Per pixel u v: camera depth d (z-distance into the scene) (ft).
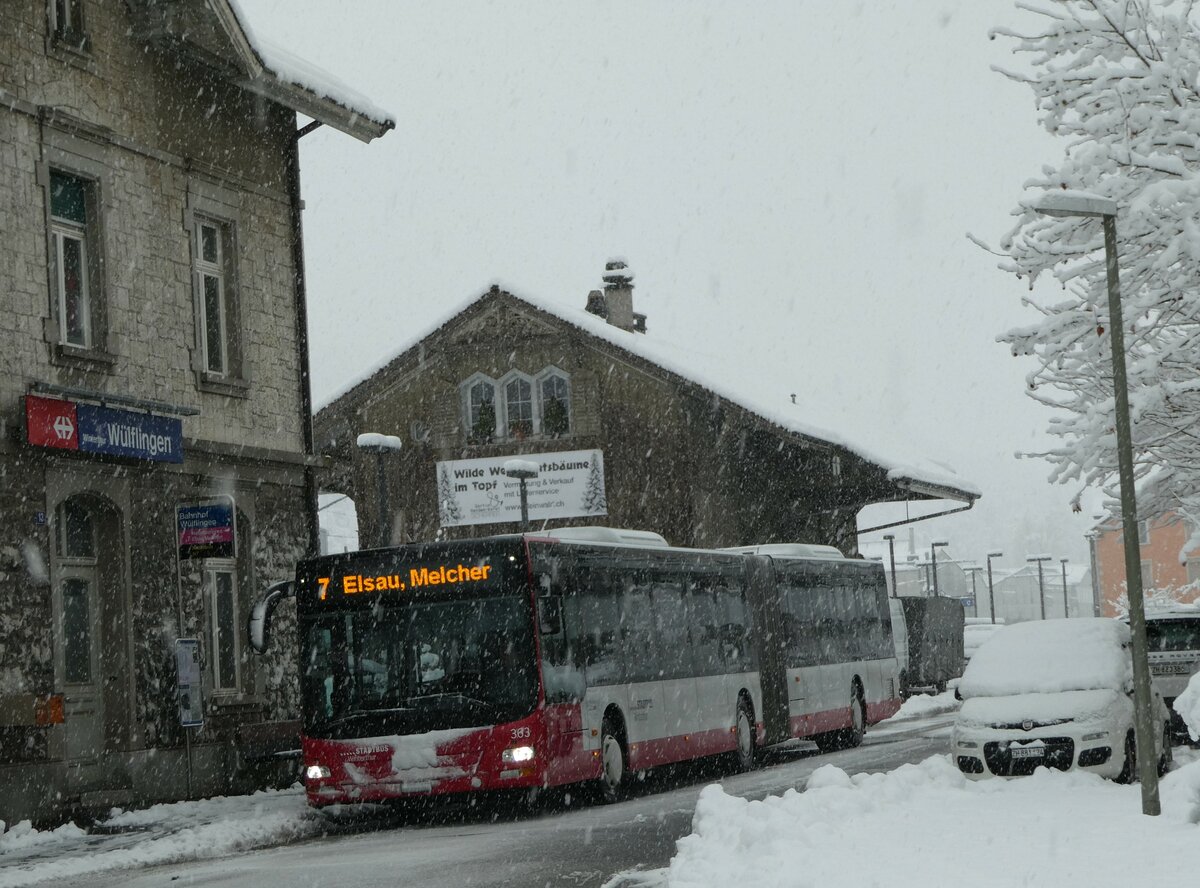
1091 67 60.75
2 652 65.10
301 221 89.25
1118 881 33.65
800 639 95.25
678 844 46.98
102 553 73.15
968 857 38.78
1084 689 62.08
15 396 66.90
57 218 71.87
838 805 49.83
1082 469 63.77
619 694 70.59
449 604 63.82
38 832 61.93
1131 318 60.13
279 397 86.69
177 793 74.64
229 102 84.23
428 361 150.10
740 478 151.64
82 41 73.05
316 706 64.34
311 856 53.06
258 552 83.61
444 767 62.28
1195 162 60.59
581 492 146.10
